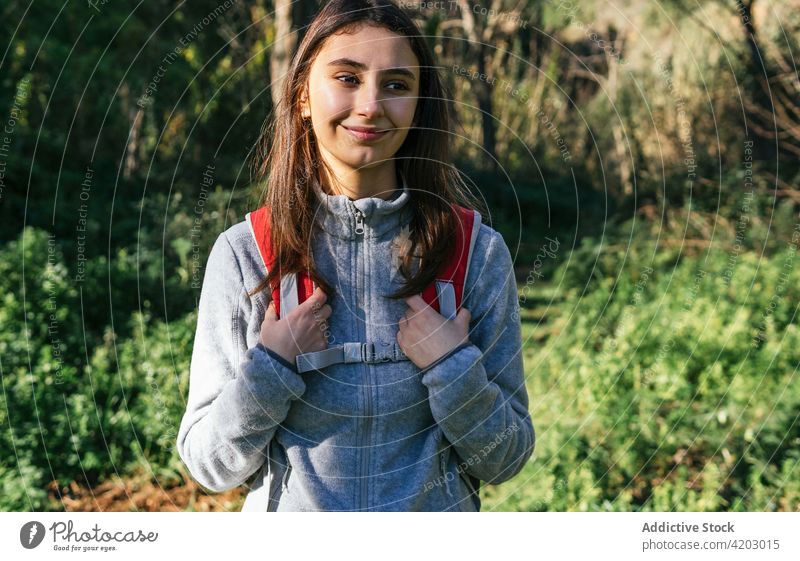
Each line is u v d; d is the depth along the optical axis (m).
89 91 9.55
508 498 4.20
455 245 1.78
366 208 1.75
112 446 4.57
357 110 1.67
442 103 1.83
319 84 1.70
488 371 1.83
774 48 10.38
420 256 1.75
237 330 1.75
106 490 4.39
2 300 5.80
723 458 4.47
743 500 4.09
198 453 1.72
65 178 8.60
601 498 4.24
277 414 1.67
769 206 9.46
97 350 5.33
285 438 1.75
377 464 1.73
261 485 1.80
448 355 1.68
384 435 1.74
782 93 10.33
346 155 1.70
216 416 1.68
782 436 4.50
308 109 1.79
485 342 1.81
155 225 7.61
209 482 1.77
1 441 4.30
